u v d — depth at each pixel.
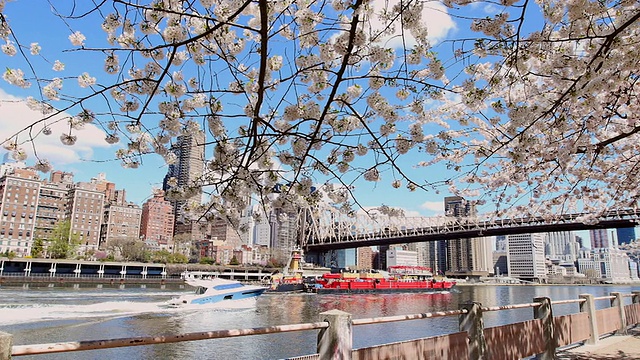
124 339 2.96
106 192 160.62
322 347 3.96
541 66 6.10
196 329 27.62
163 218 157.50
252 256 155.12
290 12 4.56
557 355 8.02
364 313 40.88
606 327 9.69
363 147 4.88
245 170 4.71
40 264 91.81
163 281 84.62
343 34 4.29
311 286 70.06
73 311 33.38
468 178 11.15
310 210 5.38
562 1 5.15
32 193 115.69
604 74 5.64
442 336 5.18
